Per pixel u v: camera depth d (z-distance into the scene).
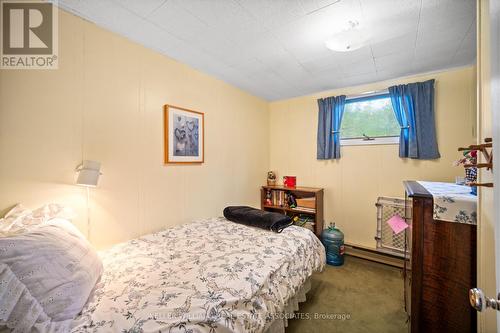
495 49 0.60
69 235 1.10
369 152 2.68
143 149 1.85
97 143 1.56
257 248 1.53
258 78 2.58
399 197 2.48
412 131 2.33
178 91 2.13
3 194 1.19
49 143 1.34
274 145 3.52
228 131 2.76
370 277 2.26
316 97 3.10
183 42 1.81
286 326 1.48
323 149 2.96
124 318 0.84
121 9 1.40
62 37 1.40
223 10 1.41
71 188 1.43
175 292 1.01
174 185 2.10
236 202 2.88
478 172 1.00
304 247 1.66
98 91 1.57
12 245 0.80
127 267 1.26
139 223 1.82
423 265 1.19
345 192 2.85
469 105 2.14
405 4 1.34
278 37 1.73
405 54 1.98
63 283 0.85
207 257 1.38
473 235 1.06
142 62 1.84
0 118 1.18
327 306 1.80
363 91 2.73
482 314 0.96
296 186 3.25
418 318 1.21
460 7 1.36
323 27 1.59
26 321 0.70
